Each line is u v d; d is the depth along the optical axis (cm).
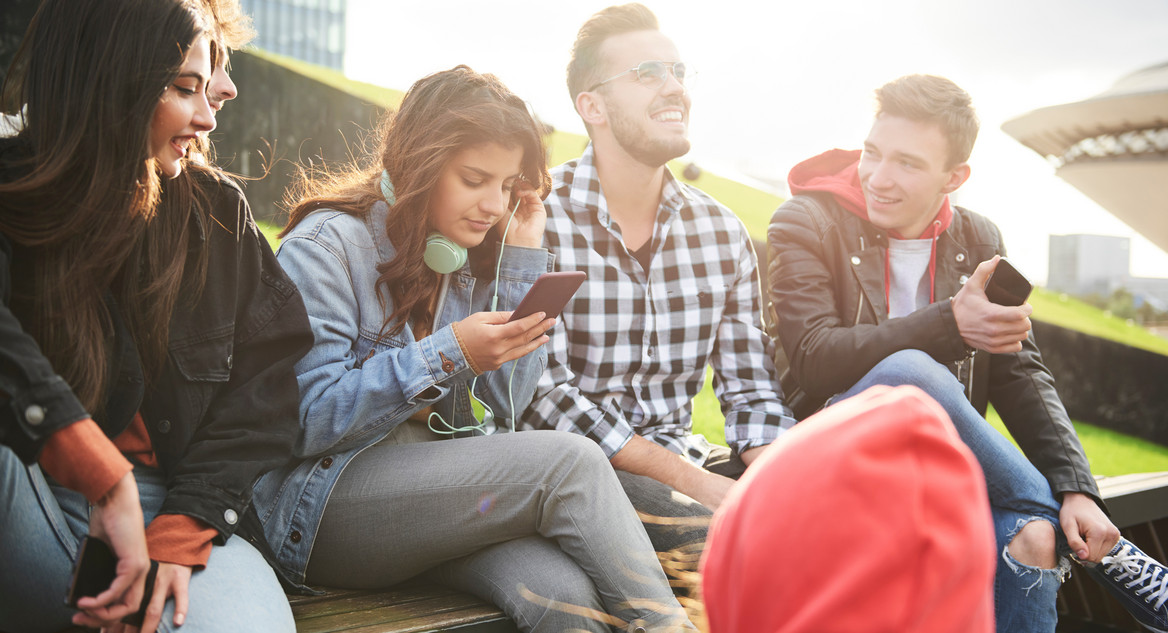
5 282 101
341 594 141
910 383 171
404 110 154
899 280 213
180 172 119
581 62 198
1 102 109
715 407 386
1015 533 168
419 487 135
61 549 108
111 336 111
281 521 135
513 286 168
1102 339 841
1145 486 243
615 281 192
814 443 34
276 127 534
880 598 30
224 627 104
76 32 102
